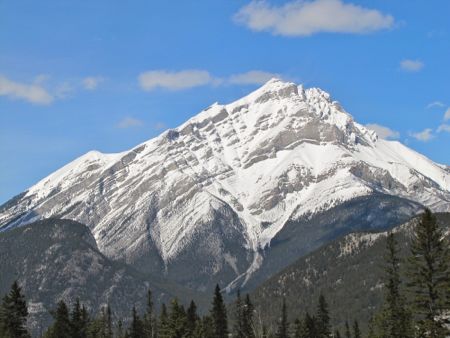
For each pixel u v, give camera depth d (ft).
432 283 361.51
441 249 361.30
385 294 526.16
